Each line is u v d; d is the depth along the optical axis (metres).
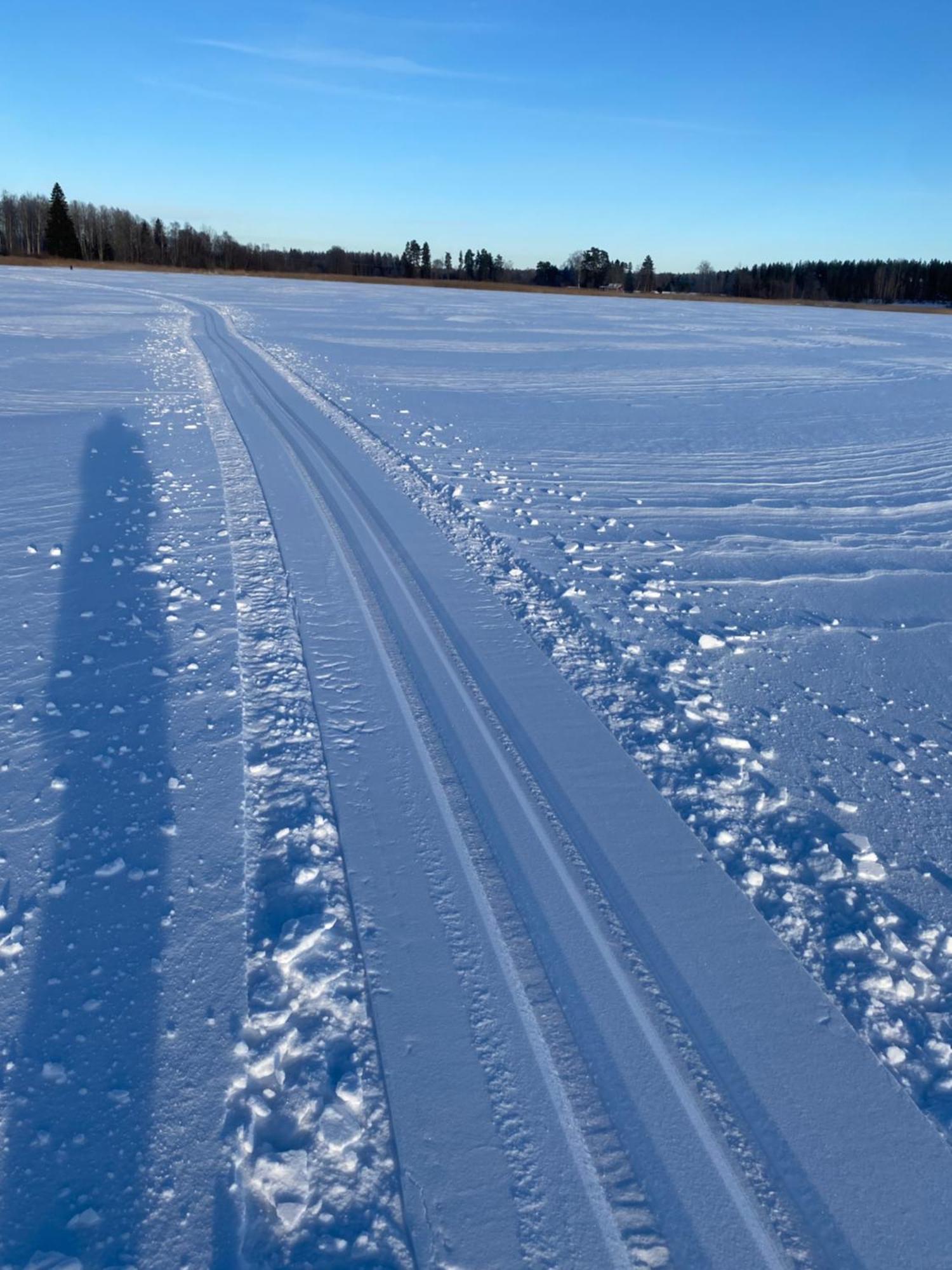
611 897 3.08
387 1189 2.06
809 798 3.84
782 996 2.70
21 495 7.75
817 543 8.20
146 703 4.16
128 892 2.93
